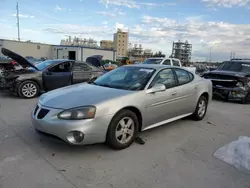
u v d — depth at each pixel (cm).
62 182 262
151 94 390
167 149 365
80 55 4059
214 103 798
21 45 4138
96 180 269
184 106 474
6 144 360
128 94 362
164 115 425
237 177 288
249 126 515
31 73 754
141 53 9200
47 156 324
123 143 354
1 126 446
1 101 694
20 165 296
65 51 4238
